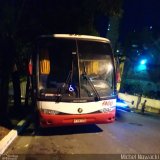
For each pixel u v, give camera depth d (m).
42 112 5.72
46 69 5.86
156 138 6.22
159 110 13.14
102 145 5.52
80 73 5.94
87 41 6.16
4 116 7.36
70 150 5.17
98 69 6.09
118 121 8.29
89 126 7.19
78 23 8.85
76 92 5.79
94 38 6.21
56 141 5.78
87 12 8.38
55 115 5.68
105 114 5.98
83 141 5.81
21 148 5.27
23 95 14.86
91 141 5.81
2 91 7.39
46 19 8.48
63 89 5.75
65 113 5.71
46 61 5.90
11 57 7.52
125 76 18.89
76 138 6.04
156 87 17.69
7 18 6.82
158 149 5.30
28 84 9.80
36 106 5.89
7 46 7.40
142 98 14.45
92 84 5.94
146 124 8.10
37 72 5.84
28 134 6.36
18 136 6.16
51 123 5.73
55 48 6.00
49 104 5.69
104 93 6.00
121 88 17.80
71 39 6.11
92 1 8.04
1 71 7.45
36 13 8.16
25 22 8.02
